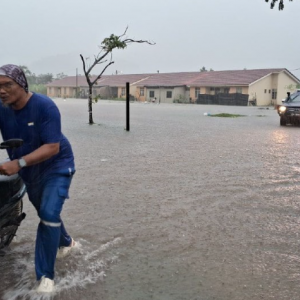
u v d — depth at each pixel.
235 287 3.45
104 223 4.92
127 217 5.15
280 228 4.86
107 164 8.39
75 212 5.30
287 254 4.13
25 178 3.43
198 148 10.95
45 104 3.15
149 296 3.30
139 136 13.47
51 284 3.31
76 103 45.91
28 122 3.18
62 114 25.03
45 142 3.19
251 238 4.53
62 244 3.93
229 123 20.56
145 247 4.25
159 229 4.75
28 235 4.51
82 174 7.41
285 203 5.86
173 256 4.04
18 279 3.53
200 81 60.88
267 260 3.98
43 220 3.26
